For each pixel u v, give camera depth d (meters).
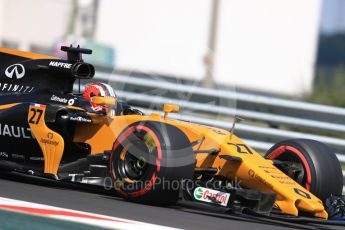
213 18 66.88
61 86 25.50
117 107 25.02
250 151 22.88
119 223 18.48
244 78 99.69
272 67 101.62
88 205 21.22
